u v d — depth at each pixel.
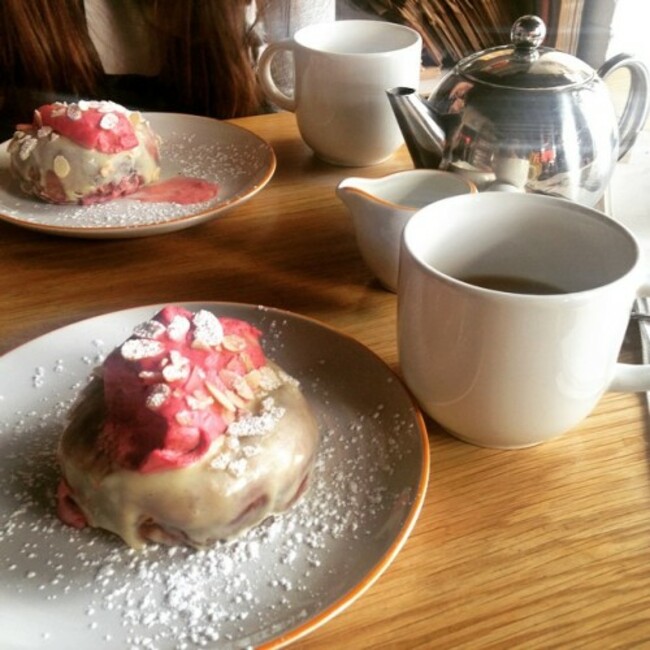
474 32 0.90
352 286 0.47
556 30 0.90
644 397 0.39
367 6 0.94
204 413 0.30
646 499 0.33
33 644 0.27
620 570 0.30
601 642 0.28
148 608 0.28
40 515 0.32
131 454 0.30
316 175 0.60
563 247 0.36
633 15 0.90
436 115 0.50
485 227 0.36
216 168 0.58
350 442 0.34
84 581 0.29
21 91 0.89
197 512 0.29
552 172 0.47
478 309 0.30
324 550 0.30
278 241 0.52
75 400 0.36
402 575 0.30
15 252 0.50
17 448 0.34
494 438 0.34
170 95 0.92
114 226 0.49
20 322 0.44
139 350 0.31
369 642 0.28
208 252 0.50
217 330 0.33
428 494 0.33
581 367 0.31
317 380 0.38
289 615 0.28
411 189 0.47
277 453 0.31
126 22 0.94
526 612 0.29
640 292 0.32
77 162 0.52
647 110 0.53
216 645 0.27
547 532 0.32
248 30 0.86
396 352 0.41
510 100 0.46
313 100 0.58
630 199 0.56
